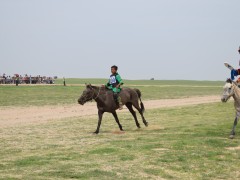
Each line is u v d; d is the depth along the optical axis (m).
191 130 17.62
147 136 16.08
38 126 20.34
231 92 15.42
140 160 11.23
